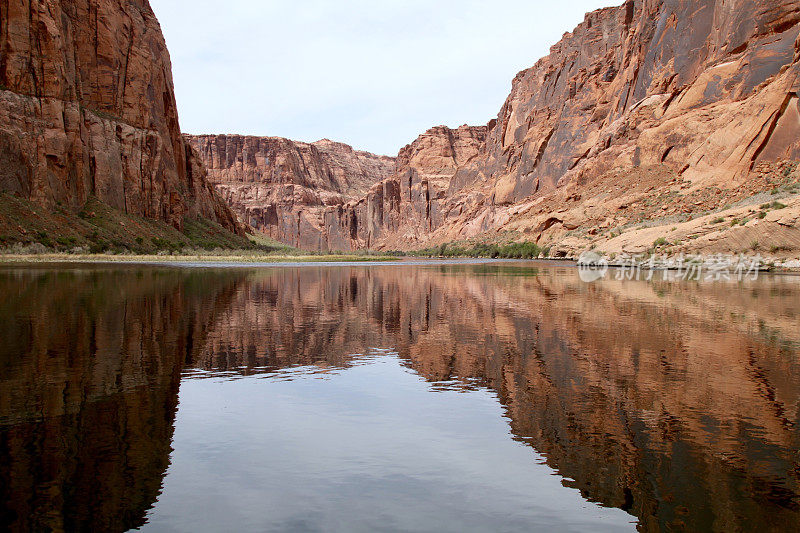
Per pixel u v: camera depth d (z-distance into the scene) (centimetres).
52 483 620
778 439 750
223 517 554
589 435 777
